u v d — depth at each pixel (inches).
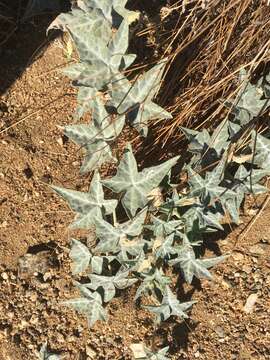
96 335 17.6
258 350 17.0
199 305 17.6
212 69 18.5
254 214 18.4
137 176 16.9
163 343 17.2
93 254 17.7
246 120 18.0
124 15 18.1
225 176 18.0
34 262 18.4
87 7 18.2
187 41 18.7
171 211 17.6
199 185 17.3
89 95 18.0
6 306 18.0
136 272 17.6
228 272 17.9
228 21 18.5
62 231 18.8
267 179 18.5
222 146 17.8
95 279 17.5
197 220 17.6
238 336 17.2
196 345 17.2
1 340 17.6
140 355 17.2
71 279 18.2
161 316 17.3
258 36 18.4
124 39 16.9
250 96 17.8
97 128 17.6
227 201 17.8
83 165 17.9
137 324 17.6
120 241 17.4
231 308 17.5
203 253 18.2
